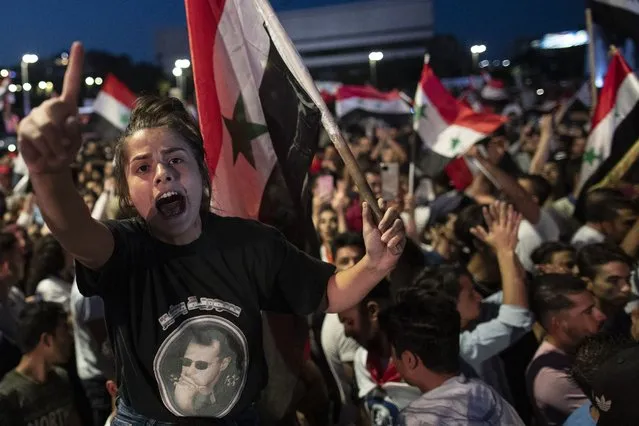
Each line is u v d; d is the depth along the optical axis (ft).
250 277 5.36
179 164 5.08
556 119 39.14
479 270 13.69
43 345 10.97
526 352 12.15
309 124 7.93
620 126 18.52
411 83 133.69
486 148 25.34
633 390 6.10
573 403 9.50
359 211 21.08
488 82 57.11
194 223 5.28
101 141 45.09
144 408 5.10
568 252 13.42
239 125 8.16
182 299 5.12
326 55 137.08
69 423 11.41
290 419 8.38
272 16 6.61
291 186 8.08
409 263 11.54
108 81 28.09
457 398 7.59
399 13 131.85
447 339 7.79
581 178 19.07
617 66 18.65
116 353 5.25
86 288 5.07
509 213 10.53
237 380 5.16
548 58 119.03
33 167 4.14
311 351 12.94
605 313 11.85
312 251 8.19
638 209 15.26
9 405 10.58
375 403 9.54
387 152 32.63
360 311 10.00
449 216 17.37
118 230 5.09
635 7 18.22
